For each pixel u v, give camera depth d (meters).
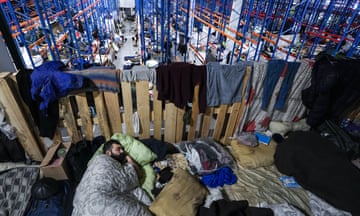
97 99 1.92
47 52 3.71
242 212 1.68
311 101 2.33
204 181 2.00
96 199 1.39
